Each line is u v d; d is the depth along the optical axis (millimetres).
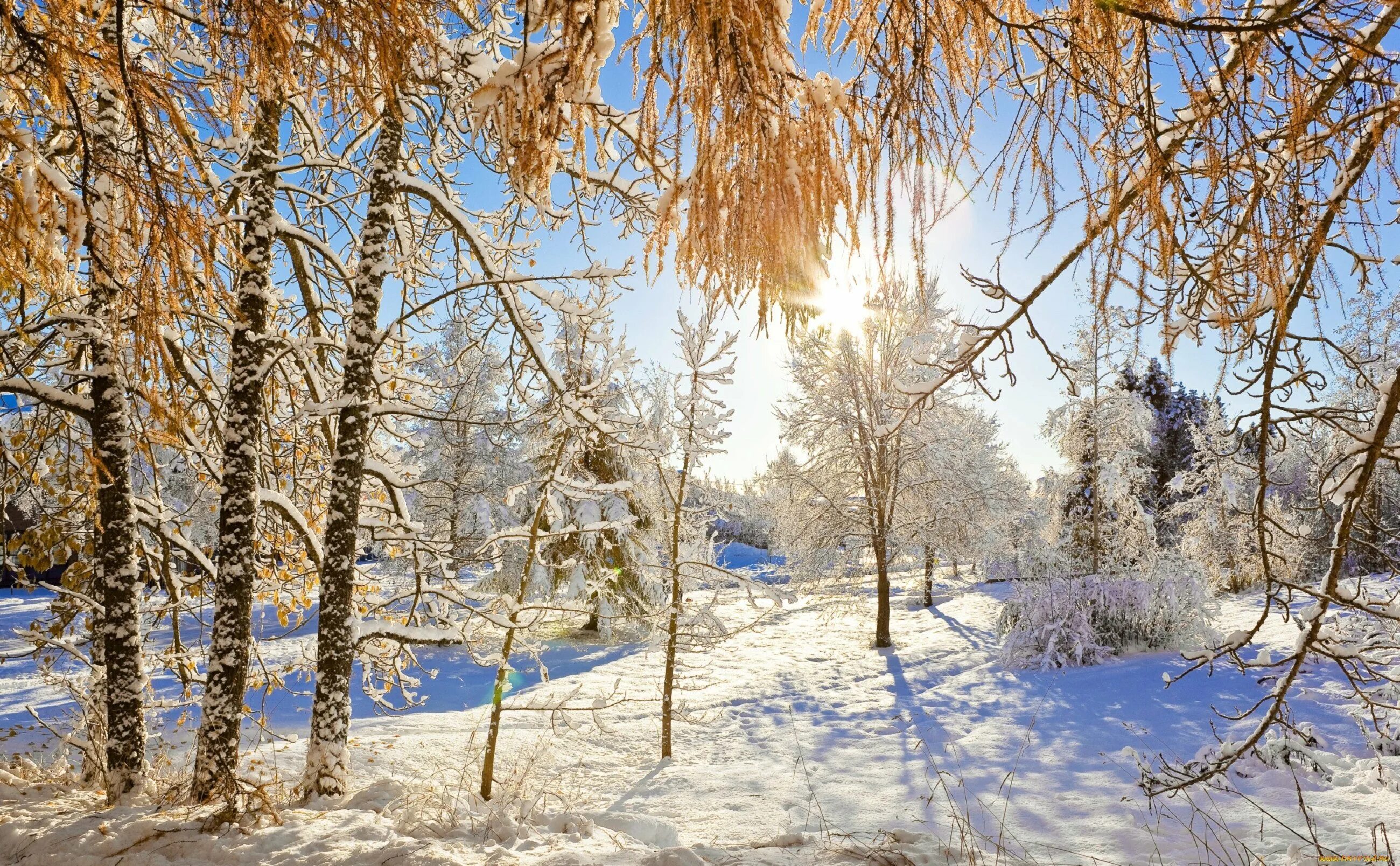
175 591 8391
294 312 9695
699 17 1126
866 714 13039
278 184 8516
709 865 5348
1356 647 2783
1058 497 25156
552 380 8883
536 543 9070
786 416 21859
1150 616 15227
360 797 7012
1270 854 5789
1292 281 1592
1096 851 6180
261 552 8945
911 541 21375
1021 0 1367
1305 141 1557
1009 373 2711
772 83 1198
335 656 7379
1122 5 1240
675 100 1201
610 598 16312
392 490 9391
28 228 1895
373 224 7906
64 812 5941
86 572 7910
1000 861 5789
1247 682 11453
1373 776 7180
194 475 9000
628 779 9891
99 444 6613
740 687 15648
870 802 8281
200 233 2008
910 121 1268
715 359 11867
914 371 17828
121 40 1772
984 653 17219
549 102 1285
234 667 6785
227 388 8023
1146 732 9922
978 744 10430
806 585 22344
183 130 1889
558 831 6801
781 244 1206
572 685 16188
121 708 6609
